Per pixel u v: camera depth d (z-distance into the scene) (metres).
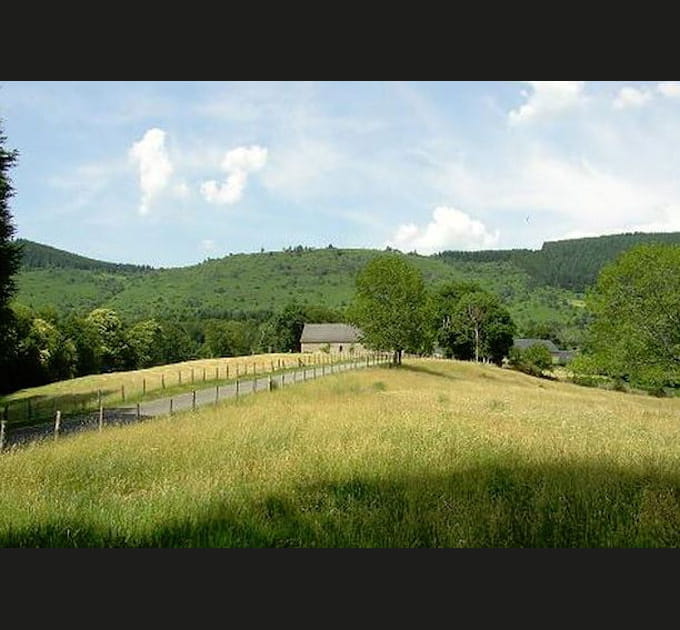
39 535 8.31
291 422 18.12
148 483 11.18
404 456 12.77
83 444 15.23
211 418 20.42
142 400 38.19
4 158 31.38
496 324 101.69
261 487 10.20
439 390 42.66
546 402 35.59
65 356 82.62
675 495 9.94
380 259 66.00
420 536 8.16
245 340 153.12
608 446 14.63
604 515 8.82
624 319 39.44
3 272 32.03
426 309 66.69
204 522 8.57
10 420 30.11
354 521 8.64
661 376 37.03
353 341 130.12
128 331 118.19
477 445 14.27
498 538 8.12
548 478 10.66
